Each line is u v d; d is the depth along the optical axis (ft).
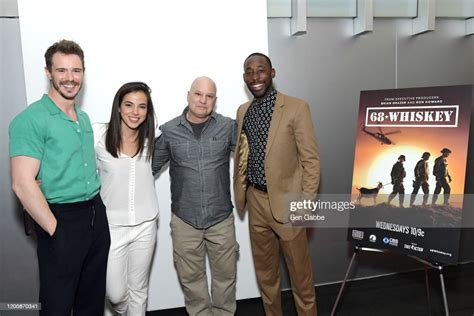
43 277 5.87
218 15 8.63
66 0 7.92
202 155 7.39
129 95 6.47
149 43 8.39
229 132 7.63
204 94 7.00
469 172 10.70
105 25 8.16
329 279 10.45
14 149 5.45
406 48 10.37
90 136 6.30
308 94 9.87
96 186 6.30
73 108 6.15
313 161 7.00
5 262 8.84
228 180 7.80
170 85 8.57
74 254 5.93
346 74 10.07
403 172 7.72
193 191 7.45
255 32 8.82
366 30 9.53
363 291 9.91
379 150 8.05
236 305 9.21
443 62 10.64
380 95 8.16
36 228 5.88
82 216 6.04
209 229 7.70
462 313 8.68
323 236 10.30
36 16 7.80
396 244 7.66
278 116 7.02
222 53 8.72
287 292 9.98
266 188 7.21
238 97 8.88
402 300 9.37
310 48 9.78
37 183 5.63
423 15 9.91
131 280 7.20
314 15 9.66
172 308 9.21
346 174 10.30
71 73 5.67
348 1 9.84
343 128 10.18
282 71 9.68
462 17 10.51
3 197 8.70
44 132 5.54
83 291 6.63
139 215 6.87
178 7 8.45
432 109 7.50
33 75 7.88
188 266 7.78
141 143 6.80
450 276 10.47
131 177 6.78
